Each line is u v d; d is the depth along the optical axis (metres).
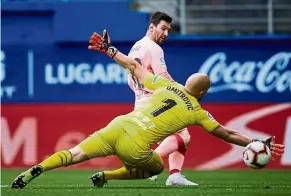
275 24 54.12
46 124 46.78
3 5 47.06
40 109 46.88
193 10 54.38
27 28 47.28
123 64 24.55
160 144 26.59
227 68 47.41
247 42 47.47
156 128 23.83
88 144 23.88
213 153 46.78
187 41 47.31
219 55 47.44
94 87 47.34
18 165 46.50
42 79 47.25
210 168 46.72
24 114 46.72
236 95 47.38
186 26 54.16
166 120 23.92
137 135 23.69
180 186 26.53
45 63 47.31
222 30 54.28
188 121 24.12
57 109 46.88
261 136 47.09
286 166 46.81
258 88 47.38
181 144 26.58
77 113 46.94
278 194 23.14
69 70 47.34
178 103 24.09
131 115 24.03
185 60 47.34
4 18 47.19
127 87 47.38
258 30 54.22
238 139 24.38
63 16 47.22
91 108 47.00
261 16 54.31
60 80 47.34
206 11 54.44
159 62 26.88
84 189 24.56
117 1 47.03
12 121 46.62
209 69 47.38
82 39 47.16
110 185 27.45
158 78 24.55
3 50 47.19
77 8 47.16
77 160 23.89
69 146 46.84
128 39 46.97
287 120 47.16
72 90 47.28
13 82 47.12
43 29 47.34
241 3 55.09
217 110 47.19
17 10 47.06
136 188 25.02
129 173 24.92
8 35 47.19
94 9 47.12
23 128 46.72
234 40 47.38
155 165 24.36
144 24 47.03
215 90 47.38
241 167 46.75
